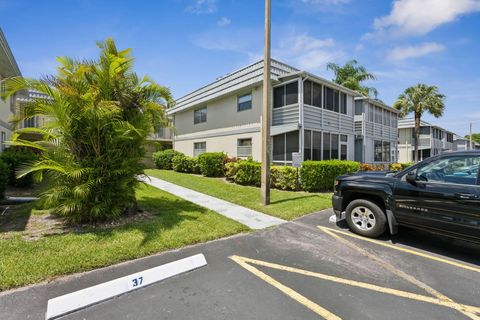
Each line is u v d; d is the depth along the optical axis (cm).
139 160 601
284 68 1392
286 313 259
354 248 438
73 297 277
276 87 1398
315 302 279
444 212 395
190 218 589
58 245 408
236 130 1562
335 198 552
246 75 1405
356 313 259
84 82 537
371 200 503
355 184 514
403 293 297
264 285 315
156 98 626
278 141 1383
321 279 330
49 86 488
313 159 1355
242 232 522
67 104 491
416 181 432
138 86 607
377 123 2003
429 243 462
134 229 494
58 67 532
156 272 336
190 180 1300
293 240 477
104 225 524
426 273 348
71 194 510
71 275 330
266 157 752
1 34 917
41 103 490
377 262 382
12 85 473
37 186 995
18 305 266
